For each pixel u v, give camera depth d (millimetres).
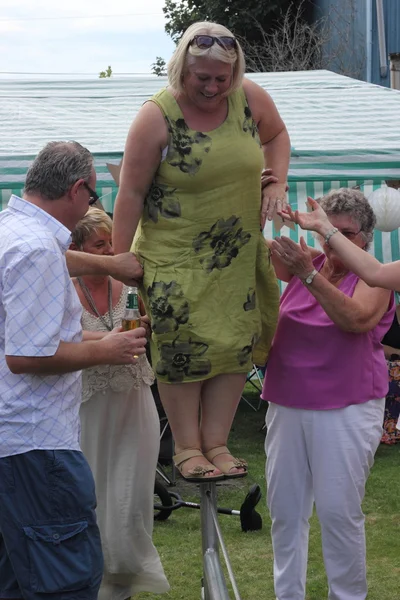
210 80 2959
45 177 3080
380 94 10438
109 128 8977
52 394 3062
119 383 3924
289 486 3814
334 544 3752
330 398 3688
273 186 3330
